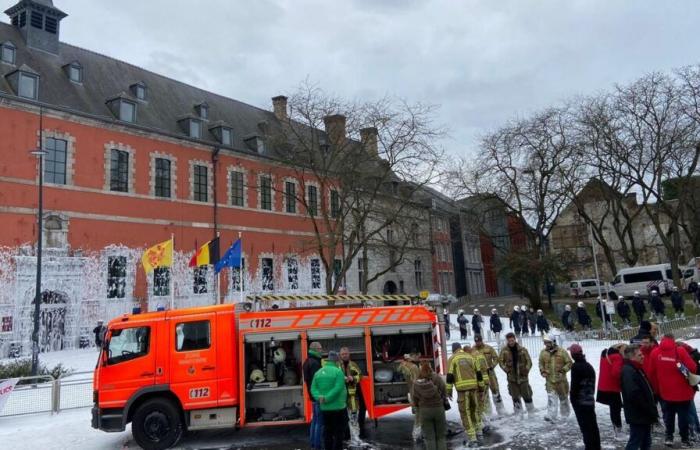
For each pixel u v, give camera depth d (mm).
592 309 39188
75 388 14773
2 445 10992
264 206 39250
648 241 64938
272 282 38812
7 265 25250
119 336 10719
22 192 26203
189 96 39125
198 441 10930
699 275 41719
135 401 10547
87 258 28297
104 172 29688
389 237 43625
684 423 8672
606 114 39438
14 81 26703
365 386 10953
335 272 44375
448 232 67062
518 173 40969
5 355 24625
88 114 29016
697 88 37688
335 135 31656
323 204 32531
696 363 9656
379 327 11164
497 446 9414
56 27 31422
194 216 34062
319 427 9680
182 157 34062
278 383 11039
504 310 47906
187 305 32750
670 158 40281
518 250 41688
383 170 33438
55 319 26906
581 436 9828
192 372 10555
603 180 42938
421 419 8523
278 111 45281
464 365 9859
